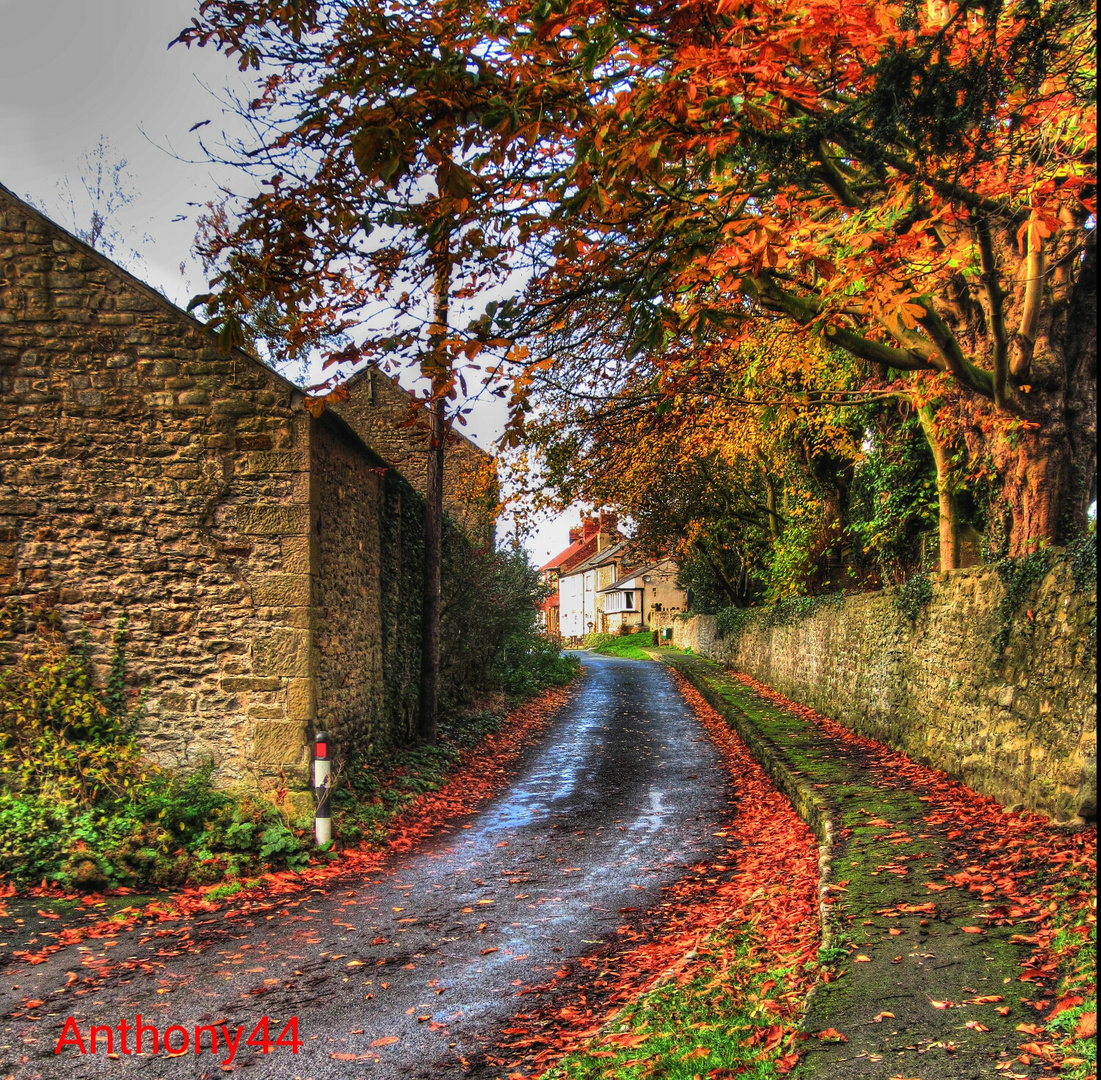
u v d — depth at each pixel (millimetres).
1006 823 6957
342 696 9812
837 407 14039
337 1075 3727
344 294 4828
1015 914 4711
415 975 4945
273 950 5379
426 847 8328
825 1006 3773
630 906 6336
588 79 3912
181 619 8531
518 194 4457
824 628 16391
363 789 9734
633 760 13641
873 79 5234
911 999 3775
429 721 13359
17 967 5039
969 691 8859
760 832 8617
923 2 6324
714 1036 3705
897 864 6027
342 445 9984
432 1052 3939
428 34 4266
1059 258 6621
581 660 43062
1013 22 5469
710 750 14523
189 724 8445
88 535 8539
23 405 8539
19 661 8367
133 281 8648
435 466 13594
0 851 6691
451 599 16000
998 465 8508
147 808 7590
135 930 5750
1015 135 5852
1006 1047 3252
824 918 4957
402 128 3736
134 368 8633
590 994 4641
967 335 8281
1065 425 7855
